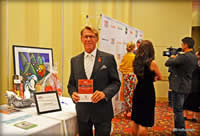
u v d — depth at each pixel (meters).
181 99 2.30
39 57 1.97
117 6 3.94
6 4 1.63
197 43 4.91
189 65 2.16
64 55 2.38
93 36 1.34
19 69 1.75
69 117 1.32
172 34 5.04
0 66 1.61
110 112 1.38
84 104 1.35
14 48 1.71
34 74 1.89
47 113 1.41
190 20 4.98
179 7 4.98
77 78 1.37
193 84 2.93
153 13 5.02
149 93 2.00
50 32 2.15
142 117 2.04
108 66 1.35
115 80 1.40
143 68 2.01
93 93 1.29
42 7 2.02
